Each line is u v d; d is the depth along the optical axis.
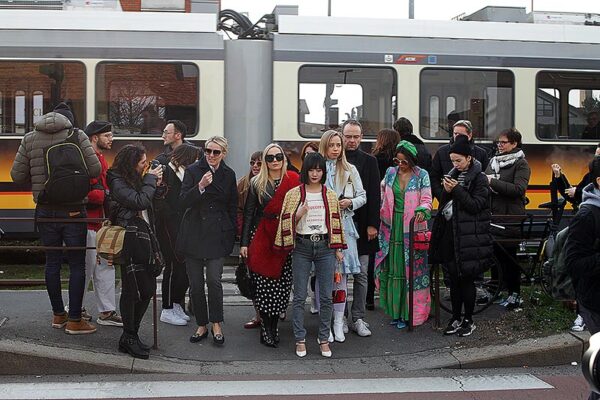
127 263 6.55
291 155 11.53
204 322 7.18
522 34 12.26
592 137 12.43
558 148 12.30
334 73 11.67
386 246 7.70
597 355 3.57
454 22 12.10
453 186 7.01
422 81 11.90
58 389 5.98
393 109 11.80
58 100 11.32
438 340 7.32
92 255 7.46
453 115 11.99
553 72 12.32
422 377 6.41
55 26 11.34
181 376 6.39
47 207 6.94
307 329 7.70
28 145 6.96
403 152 7.48
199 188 6.78
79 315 7.07
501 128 12.15
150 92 11.44
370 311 8.38
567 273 5.02
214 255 6.94
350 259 7.16
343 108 11.67
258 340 7.32
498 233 8.16
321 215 6.75
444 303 8.42
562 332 7.23
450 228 7.19
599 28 12.55
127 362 6.50
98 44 11.36
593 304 4.77
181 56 11.44
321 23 11.70
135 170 6.53
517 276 8.17
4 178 11.23
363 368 6.67
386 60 11.77
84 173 6.91
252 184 7.11
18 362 6.36
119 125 11.40
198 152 7.62
